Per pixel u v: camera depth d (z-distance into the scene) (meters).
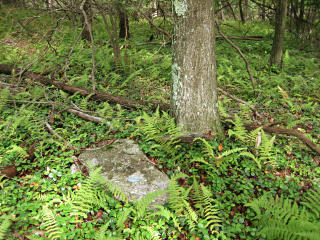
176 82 4.95
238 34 13.15
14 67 7.00
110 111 5.75
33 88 6.30
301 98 7.36
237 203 4.04
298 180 4.46
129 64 8.24
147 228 3.34
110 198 3.82
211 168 4.52
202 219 3.69
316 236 2.92
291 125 5.43
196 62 4.68
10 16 10.27
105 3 7.55
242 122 5.52
